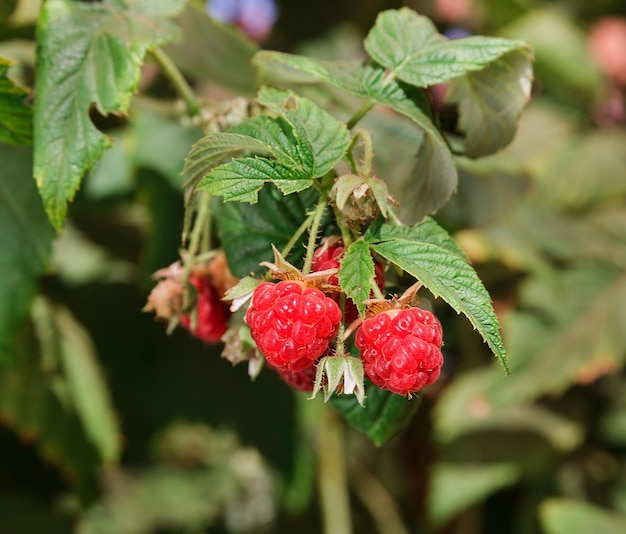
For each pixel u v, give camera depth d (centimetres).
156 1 44
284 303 37
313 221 39
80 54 42
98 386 58
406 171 46
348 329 38
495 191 55
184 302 42
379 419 42
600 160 69
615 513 66
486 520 74
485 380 63
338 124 39
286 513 80
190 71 54
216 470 83
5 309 48
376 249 38
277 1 75
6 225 48
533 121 72
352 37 77
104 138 42
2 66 41
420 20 42
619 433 67
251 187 38
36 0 49
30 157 49
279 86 44
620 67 73
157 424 66
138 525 76
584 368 60
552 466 68
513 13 73
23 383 54
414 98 41
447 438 64
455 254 38
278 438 67
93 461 56
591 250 65
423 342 37
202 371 66
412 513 78
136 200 57
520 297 63
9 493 63
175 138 55
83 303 64
